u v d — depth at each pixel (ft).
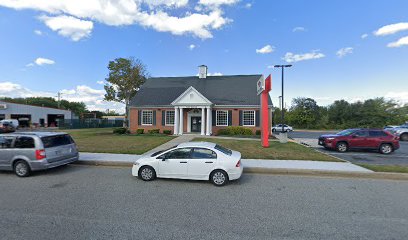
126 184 21.89
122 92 106.52
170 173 22.81
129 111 85.15
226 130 75.31
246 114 78.13
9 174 25.91
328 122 172.35
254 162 31.01
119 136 68.39
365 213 15.29
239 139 60.08
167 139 58.59
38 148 24.44
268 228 13.05
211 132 76.84
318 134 104.37
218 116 79.51
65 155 27.50
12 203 16.75
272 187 21.29
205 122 80.94
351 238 12.00
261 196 18.69
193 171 22.34
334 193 19.53
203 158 22.38
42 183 22.11
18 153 24.57
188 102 76.54
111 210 15.53
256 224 13.53
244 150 41.06
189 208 16.01
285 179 24.31
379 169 26.78
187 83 92.84
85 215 14.69
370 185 22.07
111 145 46.96
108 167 29.60
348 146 43.32
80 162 31.58
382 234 12.45
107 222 13.69
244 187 21.26
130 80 103.91
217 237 11.96
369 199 18.06
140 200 17.54
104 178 24.09
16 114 145.69
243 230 12.78
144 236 12.04
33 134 25.12
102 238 11.84
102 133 83.15
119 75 103.35
